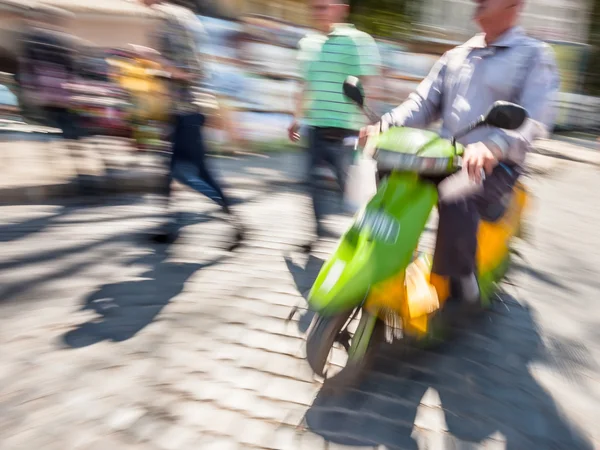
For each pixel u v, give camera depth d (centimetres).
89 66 739
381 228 259
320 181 466
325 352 258
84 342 315
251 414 262
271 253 469
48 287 385
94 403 263
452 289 326
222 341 323
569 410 283
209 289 391
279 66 873
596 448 255
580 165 1109
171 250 463
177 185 663
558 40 1388
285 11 920
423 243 511
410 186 270
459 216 287
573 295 436
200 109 439
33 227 508
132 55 721
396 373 303
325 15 446
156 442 240
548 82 295
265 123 877
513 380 306
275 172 775
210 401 269
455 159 267
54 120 618
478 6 305
